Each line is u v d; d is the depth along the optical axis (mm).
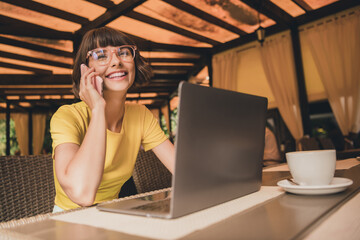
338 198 602
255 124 752
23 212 1062
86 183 748
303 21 6055
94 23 5309
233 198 673
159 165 1644
